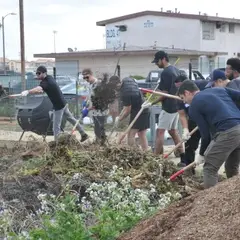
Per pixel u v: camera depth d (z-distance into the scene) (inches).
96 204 287.0
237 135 338.0
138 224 233.5
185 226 202.5
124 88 505.7
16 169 383.9
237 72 447.2
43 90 556.7
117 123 501.7
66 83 1267.2
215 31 2815.0
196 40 2753.4
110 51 2385.6
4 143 584.1
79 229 230.8
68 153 387.9
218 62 2397.9
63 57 2568.9
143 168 386.0
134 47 2618.1
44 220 253.0
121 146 409.4
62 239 226.4
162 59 505.7
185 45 2780.5
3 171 384.5
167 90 500.1
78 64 2534.5
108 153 400.5
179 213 217.8
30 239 237.1
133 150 405.7
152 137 578.6
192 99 350.3
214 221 197.8
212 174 344.5
